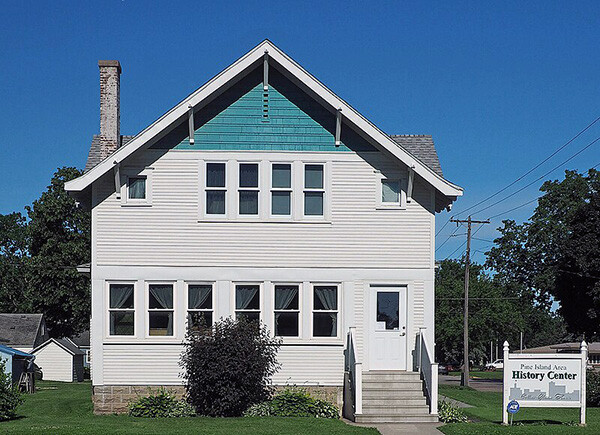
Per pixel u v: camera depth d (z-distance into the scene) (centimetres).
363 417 2177
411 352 2412
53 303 6144
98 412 2359
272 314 2408
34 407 2733
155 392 2364
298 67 2366
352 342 2309
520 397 2138
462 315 7688
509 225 6250
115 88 2584
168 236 2406
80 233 6275
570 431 1970
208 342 2252
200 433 1872
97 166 2330
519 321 7731
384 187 2453
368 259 2427
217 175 2431
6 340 6775
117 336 2381
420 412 2231
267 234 2422
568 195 6031
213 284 2406
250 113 2444
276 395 2378
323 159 2434
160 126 2353
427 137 2744
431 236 2431
